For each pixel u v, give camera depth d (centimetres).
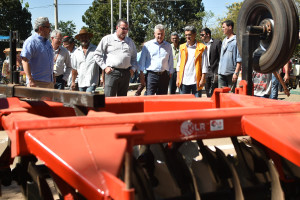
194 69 744
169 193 262
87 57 724
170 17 6906
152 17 6656
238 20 379
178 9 6950
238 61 698
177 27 6819
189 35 735
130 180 151
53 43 739
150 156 301
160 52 693
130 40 635
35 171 236
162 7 6812
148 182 242
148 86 705
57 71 750
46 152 184
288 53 326
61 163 177
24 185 261
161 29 681
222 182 272
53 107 316
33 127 200
